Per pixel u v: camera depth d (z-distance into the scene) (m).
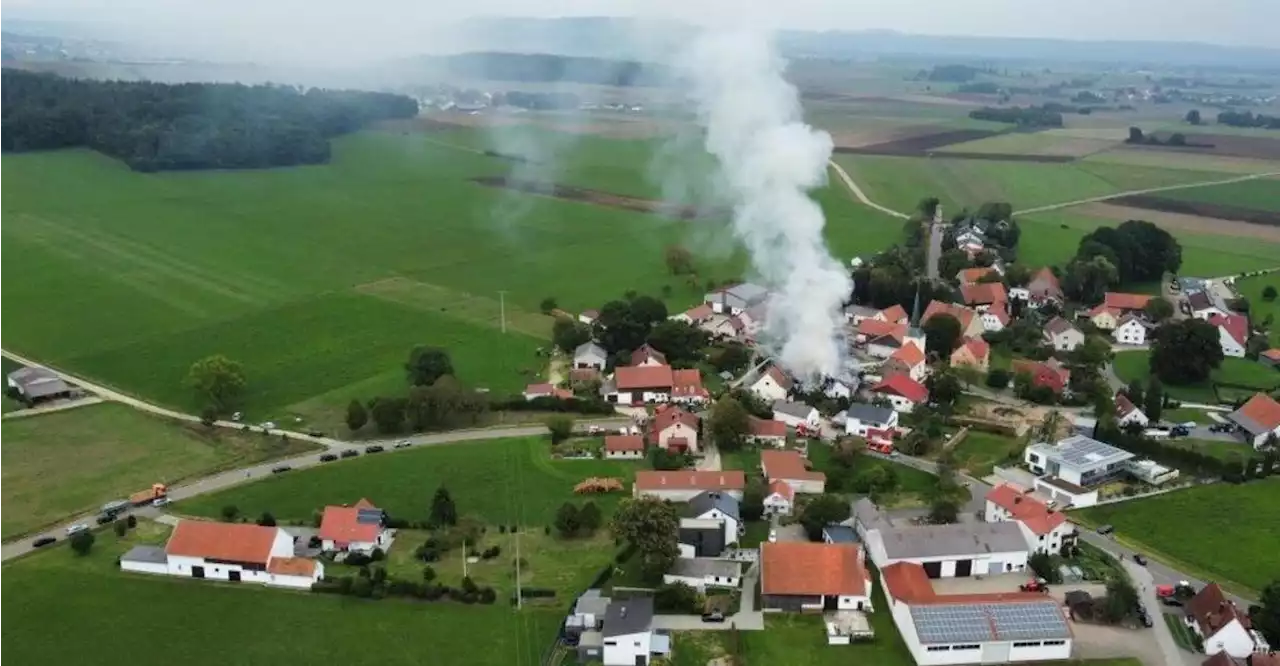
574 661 101.62
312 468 144.12
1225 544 124.06
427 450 150.88
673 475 136.50
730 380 179.88
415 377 174.12
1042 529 120.31
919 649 101.38
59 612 108.69
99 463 144.75
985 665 101.88
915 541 118.50
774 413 163.12
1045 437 155.25
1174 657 102.31
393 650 102.69
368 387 174.00
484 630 106.25
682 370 176.12
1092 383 171.38
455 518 127.62
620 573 117.31
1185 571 118.56
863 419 156.00
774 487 134.38
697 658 102.19
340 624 107.12
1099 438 152.75
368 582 112.44
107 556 120.00
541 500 135.12
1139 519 130.88
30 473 141.12
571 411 165.50
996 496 129.38
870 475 139.50
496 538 125.00
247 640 104.25
